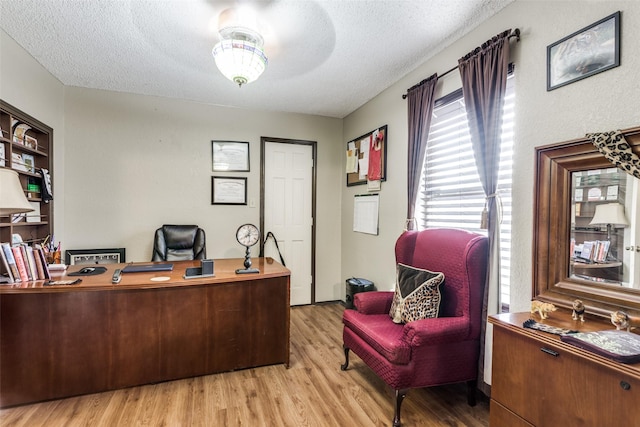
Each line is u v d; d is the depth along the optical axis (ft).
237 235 8.37
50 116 9.98
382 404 6.71
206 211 12.64
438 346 6.18
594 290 4.77
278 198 13.60
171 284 7.08
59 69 9.63
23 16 6.91
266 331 8.16
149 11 6.72
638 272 4.35
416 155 8.98
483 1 6.38
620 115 4.72
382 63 9.09
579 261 5.01
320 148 14.19
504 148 6.85
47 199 9.57
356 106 12.88
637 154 4.35
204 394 6.96
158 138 12.00
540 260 5.52
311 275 14.12
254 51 7.12
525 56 6.18
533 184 5.65
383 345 6.13
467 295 6.47
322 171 14.24
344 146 14.37
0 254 6.35
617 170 4.58
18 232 8.89
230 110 12.89
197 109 12.45
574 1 5.34
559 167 5.27
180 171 12.29
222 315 7.73
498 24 6.75
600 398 3.56
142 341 7.13
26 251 6.64
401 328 6.81
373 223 11.58
